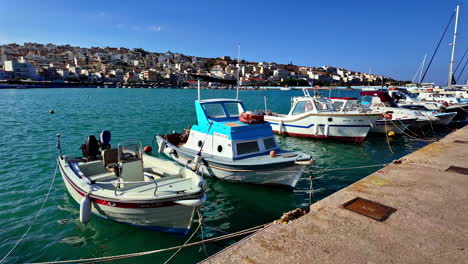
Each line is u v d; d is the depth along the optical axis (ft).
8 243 22.58
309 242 13.04
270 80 654.12
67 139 62.39
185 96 271.49
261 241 13.25
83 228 24.82
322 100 62.23
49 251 21.67
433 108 83.46
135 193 22.85
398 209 16.40
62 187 33.83
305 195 32.94
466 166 25.40
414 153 30.83
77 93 302.04
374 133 67.62
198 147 38.11
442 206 16.87
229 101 40.75
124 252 21.76
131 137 66.23
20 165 42.29
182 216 22.86
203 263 11.70
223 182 35.09
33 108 131.23
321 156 50.26
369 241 13.06
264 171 32.14
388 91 89.04
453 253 12.11
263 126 36.35
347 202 17.37
